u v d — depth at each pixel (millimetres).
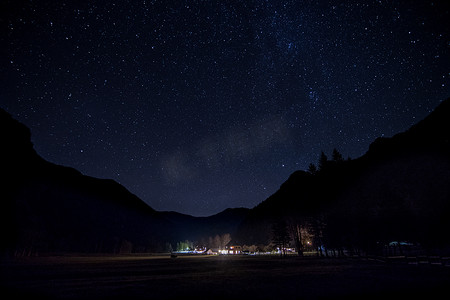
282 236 60156
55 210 125250
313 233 51875
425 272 16531
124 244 143625
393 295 10062
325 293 11016
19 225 84875
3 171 93750
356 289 11562
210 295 11523
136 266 35031
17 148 109750
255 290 12445
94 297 11555
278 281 15258
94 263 45312
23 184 108562
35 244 85250
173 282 16312
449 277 14156
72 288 14227
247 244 143125
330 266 23891
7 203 86938
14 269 30172
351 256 34781
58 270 28203
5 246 71375
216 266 31516
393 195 43094
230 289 13023
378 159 57688
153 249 170375
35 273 24344
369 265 22969
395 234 38906
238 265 31828
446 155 45281
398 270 18109
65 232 116562
